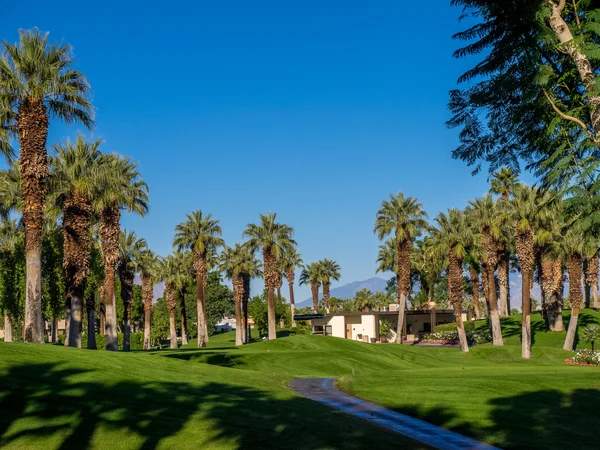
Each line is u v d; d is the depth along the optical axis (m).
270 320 70.69
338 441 14.08
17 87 29.23
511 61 14.30
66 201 38.91
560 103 14.30
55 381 17.72
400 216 70.19
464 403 20.78
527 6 13.31
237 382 24.31
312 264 121.06
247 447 13.50
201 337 68.69
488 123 15.95
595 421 18.12
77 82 31.62
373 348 59.12
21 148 29.52
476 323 84.38
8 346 21.56
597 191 13.38
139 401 17.02
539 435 16.30
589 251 42.44
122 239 63.94
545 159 15.87
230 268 76.88
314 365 46.28
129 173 48.19
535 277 75.94
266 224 71.38
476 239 60.75
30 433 13.79
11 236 51.12
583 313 76.19
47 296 47.03
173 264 77.75
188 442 13.84
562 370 30.52
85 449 13.25
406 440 14.94
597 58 13.05
